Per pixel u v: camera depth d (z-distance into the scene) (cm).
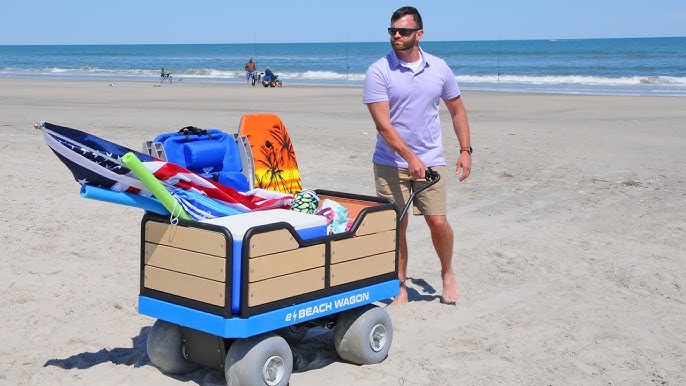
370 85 602
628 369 515
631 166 1294
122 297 651
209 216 474
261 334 454
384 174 623
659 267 743
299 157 1355
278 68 7088
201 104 2623
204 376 493
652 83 4391
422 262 770
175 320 458
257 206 513
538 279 711
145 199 461
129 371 500
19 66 8194
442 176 619
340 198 564
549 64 6944
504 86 4066
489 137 1645
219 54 12638
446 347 552
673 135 1658
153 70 6562
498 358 532
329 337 571
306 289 465
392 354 538
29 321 598
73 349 548
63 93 3241
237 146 580
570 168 1277
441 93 619
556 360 527
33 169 1218
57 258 761
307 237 470
